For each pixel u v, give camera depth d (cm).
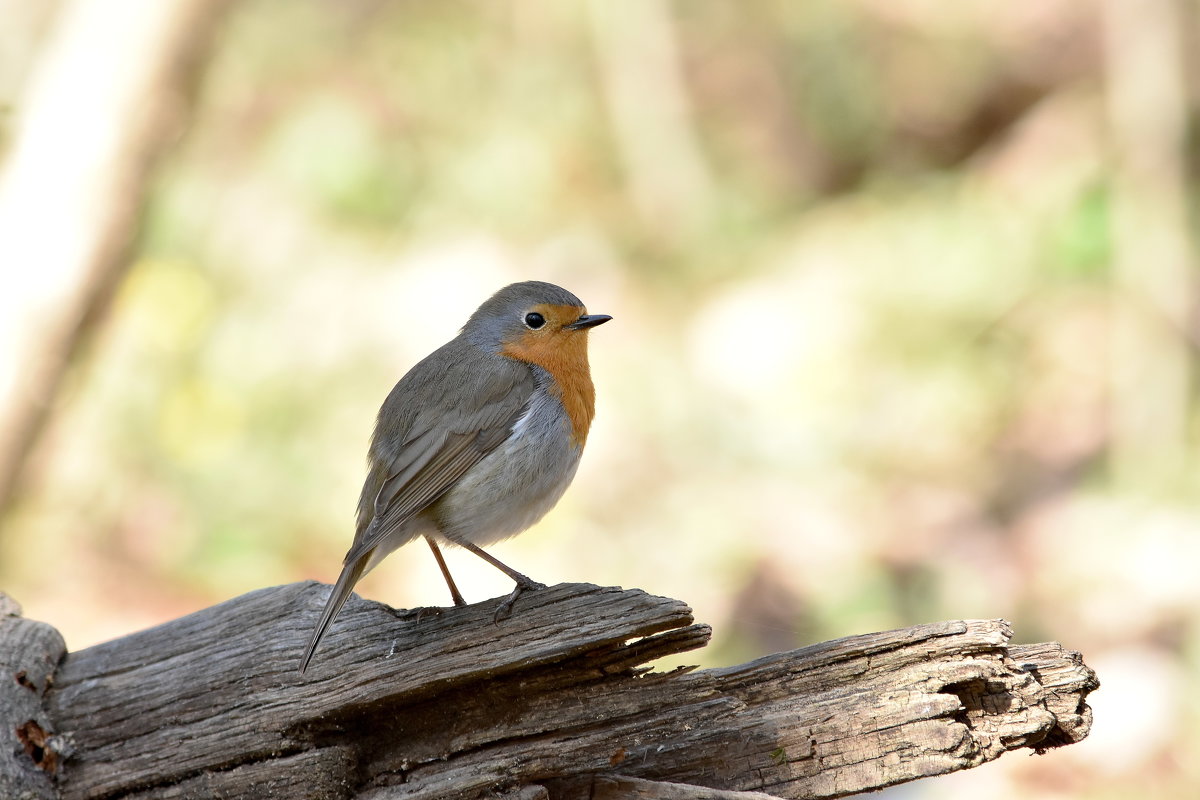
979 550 1289
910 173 1862
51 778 592
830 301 1650
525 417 669
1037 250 1628
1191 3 1670
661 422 1505
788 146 1944
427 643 569
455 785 544
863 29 1945
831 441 1462
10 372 1247
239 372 1498
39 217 1255
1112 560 1237
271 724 576
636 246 1822
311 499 1338
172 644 619
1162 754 992
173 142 1311
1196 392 1457
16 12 1780
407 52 1973
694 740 546
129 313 1493
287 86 1919
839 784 539
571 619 553
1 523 1291
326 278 1659
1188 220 1608
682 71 2008
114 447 1380
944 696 534
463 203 1839
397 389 685
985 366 1538
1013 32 1884
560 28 1989
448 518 661
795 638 1192
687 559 1310
